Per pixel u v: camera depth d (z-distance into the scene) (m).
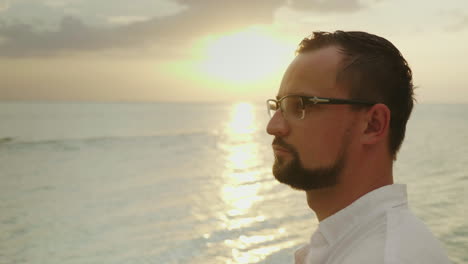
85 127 72.94
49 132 59.78
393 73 1.05
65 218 13.30
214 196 16.44
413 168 23.05
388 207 0.99
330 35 1.09
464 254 8.53
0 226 12.49
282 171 1.09
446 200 14.20
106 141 45.84
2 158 31.48
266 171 23.92
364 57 1.04
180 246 9.91
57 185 19.81
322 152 1.05
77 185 19.69
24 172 24.16
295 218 12.48
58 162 28.66
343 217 1.02
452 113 137.25
